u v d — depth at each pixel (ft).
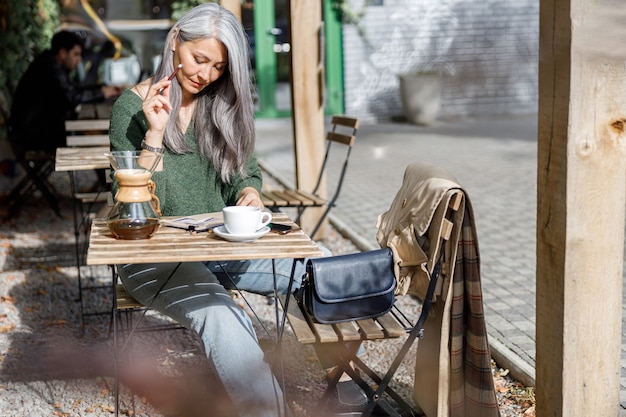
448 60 50.72
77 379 13.28
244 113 11.66
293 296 11.28
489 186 29.78
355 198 28.19
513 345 14.12
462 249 10.04
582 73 8.77
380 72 49.96
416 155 37.37
